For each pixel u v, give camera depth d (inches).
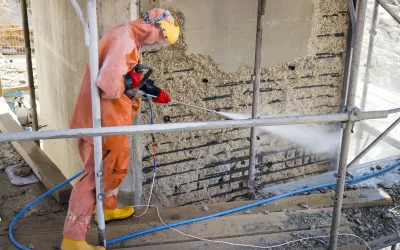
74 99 195.3
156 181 185.5
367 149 163.3
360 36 119.0
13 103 378.0
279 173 210.8
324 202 165.0
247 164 202.2
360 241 145.7
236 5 175.0
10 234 139.3
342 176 130.3
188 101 180.5
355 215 159.0
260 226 148.6
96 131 108.1
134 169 171.5
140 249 136.8
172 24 128.3
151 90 140.7
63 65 203.5
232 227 147.7
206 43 175.6
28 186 172.9
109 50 119.6
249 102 191.0
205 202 199.2
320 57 197.9
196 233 144.3
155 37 126.7
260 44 157.4
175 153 185.0
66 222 129.6
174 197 191.5
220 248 138.5
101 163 123.5
